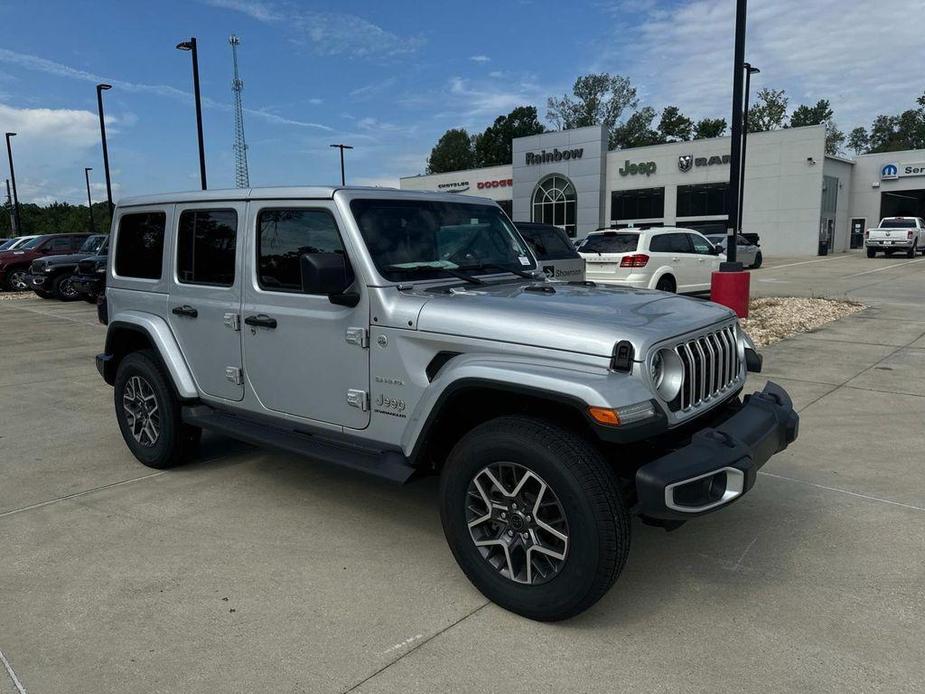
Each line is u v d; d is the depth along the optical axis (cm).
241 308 408
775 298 1438
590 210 4272
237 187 421
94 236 2053
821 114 9462
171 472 495
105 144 2792
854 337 966
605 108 7988
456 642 288
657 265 1251
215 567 354
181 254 451
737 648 281
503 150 9462
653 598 320
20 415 664
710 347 329
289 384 390
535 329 298
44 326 1337
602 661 274
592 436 311
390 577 342
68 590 332
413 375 332
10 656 281
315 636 293
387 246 358
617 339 281
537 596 293
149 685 262
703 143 3997
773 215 3828
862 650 278
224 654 281
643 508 272
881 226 3203
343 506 431
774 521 399
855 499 427
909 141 9269
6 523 410
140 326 473
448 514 317
